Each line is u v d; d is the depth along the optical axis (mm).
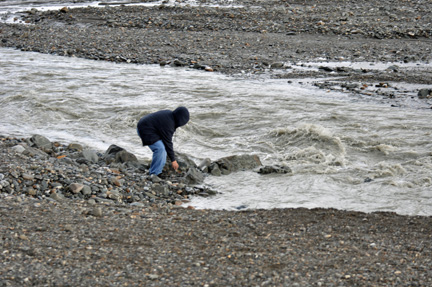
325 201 9453
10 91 18094
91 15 36062
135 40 28250
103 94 18062
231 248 6789
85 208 8242
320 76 21125
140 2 44094
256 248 6805
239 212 8617
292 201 9445
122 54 25203
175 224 7750
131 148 12852
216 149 12984
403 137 13500
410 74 21156
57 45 27281
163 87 19031
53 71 21438
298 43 27609
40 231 6996
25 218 7465
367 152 12578
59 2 45469
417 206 9211
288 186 10242
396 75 21031
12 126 14555
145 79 20312
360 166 11594
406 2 39344
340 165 11609
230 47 26562
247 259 6422
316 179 10625
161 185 9797
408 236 7426
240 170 11141
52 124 14820
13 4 44469
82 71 21625
